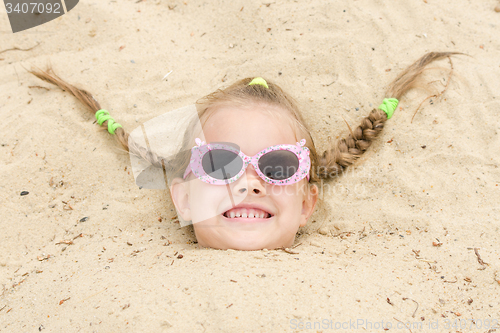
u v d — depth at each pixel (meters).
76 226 2.83
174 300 1.98
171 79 3.72
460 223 2.67
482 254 2.41
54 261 2.57
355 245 2.63
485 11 4.15
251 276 2.09
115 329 1.90
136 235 2.79
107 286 2.19
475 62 3.67
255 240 2.53
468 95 3.41
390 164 3.14
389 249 2.57
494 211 2.70
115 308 1.99
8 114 3.42
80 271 2.42
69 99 3.56
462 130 3.20
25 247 2.70
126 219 2.90
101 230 2.82
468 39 3.86
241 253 2.37
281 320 1.86
